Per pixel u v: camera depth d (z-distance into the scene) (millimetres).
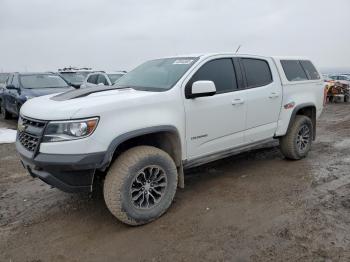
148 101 3703
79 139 3236
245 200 4285
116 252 3232
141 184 3691
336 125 10305
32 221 3934
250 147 5105
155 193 3834
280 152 6551
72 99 3619
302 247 3164
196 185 4871
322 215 3785
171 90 3961
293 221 3668
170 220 3811
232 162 5938
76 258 3168
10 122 11602
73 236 3559
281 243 3248
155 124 3703
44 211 4191
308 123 5988
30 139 3535
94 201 4418
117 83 4859
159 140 4137
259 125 5125
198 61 4387
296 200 4223
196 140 4254
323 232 3414
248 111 4863
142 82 4484
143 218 3670
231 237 3398
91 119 3277
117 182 3479
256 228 3555
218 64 4609
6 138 8523
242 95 4750
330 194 4395
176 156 4086
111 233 3588
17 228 3775
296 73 5852
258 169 5527
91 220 3900
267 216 3812
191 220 3789
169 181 3877
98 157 3307
